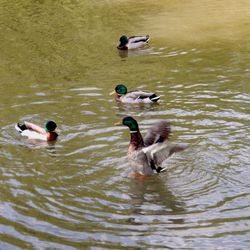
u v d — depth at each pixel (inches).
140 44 944.9
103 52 941.2
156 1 1221.7
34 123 678.5
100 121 677.9
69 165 576.1
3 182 543.5
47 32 1048.8
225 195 510.3
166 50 934.4
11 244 449.4
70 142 625.9
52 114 703.1
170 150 532.7
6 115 705.0
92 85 797.9
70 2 1246.3
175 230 461.4
